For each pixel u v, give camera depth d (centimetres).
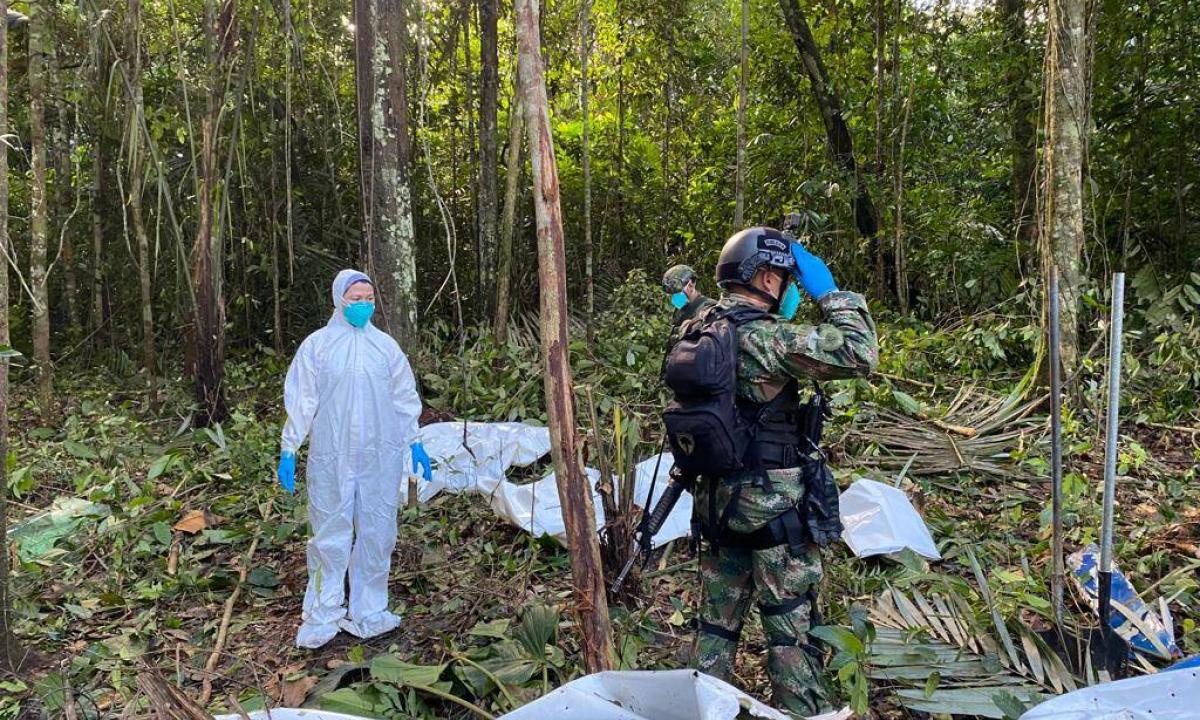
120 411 753
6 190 313
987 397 612
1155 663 293
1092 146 737
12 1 652
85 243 1052
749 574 265
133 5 686
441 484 500
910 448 526
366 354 343
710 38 1093
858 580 354
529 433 541
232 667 318
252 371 906
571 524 242
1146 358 651
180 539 454
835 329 237
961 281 838
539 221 231
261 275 1041
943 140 912
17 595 382
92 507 493
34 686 309
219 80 687
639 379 675
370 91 625
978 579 339
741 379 245
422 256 1094
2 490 318
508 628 330
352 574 349
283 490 520
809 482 247
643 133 1214
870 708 277
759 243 254
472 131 998
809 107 928
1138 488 455
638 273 934
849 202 874
